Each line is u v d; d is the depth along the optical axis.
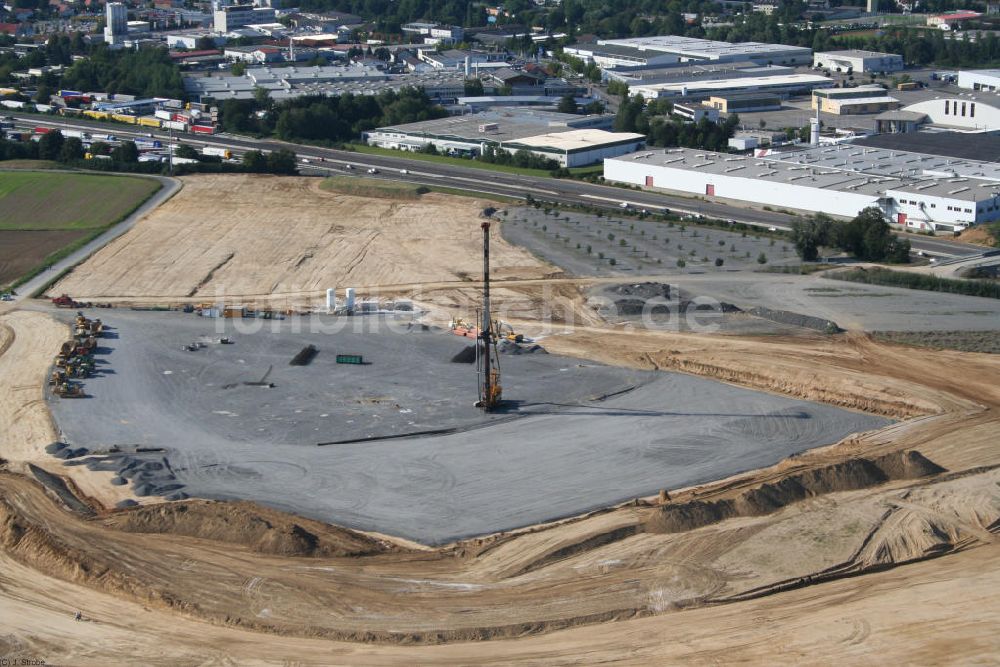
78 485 85.69
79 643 66.69
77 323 121.31
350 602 70.12
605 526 77.69
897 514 79.25
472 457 90.00
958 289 131.12
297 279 141.88
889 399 100.12
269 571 73.25
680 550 75.25
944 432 93.81
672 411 99.06
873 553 74.56
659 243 154.38
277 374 108.25
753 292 132.38
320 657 65.38
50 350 115.50
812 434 94.19
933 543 75.44
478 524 79.50
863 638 66.50
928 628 67.31
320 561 74.56
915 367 108.62
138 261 149.62
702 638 66.69
